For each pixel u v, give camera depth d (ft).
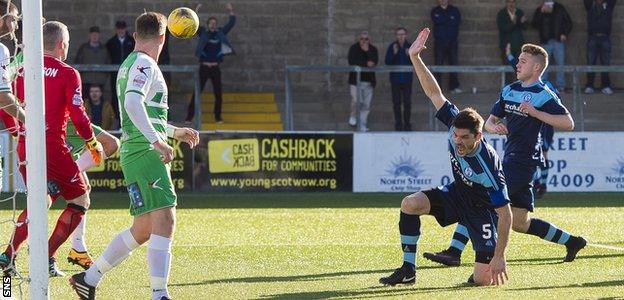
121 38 114.42
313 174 100.27
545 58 48.70
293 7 131.95
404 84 117.19
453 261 48.52
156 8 129.49
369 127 126.00
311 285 42.88
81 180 43.52
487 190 40.34
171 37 128.77
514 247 55.83
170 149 35.96
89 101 106.01
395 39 133.69
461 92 130.62
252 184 99.81
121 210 79.00
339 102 129.90
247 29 131.44
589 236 62.80
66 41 43.21
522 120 48.70
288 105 115.65
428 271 46.96
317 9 132.46
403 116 120.67
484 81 133.28
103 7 128.67
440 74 126.82
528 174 48.70
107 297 39.45
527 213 49.37
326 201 89.10
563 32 127.85
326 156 100.42
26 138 33.30
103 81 114.21
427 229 65.77
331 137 100.42
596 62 128.57
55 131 42.45
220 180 99.45
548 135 90.12
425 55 132.77
